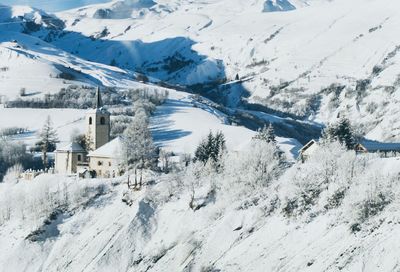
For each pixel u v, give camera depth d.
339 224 121.75
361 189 123.50
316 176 138.00
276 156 161.75
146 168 182.75
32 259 150.25
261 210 137.12
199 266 132.38
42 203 161.75
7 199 171.00
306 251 120.50
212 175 157.00
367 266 109.00
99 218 156.50
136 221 149.75
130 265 141.75
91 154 196.88
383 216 117.00
